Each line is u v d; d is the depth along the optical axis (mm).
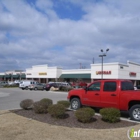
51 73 66812
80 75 59719
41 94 28141
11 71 92375
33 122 8141
